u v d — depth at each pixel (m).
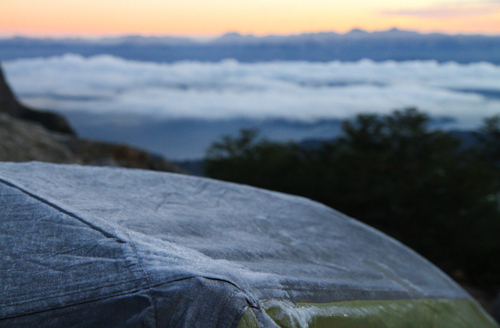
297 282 0.90
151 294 0.63
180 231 0.99
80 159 6.48
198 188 1.44
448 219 6.50
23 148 5.57
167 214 1.09
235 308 0.65
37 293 0.65
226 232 1.10
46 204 0.86
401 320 1.09
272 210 1.44
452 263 6.84
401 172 7.25
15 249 0.73
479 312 1.52
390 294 1.19
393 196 6.54
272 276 0.84
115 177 1.31
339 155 7.25
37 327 0.62
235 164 7.74
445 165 7.00
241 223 1.22
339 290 1.01
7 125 6.07
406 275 1.42
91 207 0.95
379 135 7.61
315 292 0.92
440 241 6.68
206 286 0.65
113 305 0.63
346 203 6.94
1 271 0.69
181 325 0.61
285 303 0.80
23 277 0.68
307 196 7.18
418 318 1.18
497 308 4.84
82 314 0.63
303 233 1.33
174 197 1.28
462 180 6.64
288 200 1.57
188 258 0.72
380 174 7.16
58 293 0.65
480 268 6.87
